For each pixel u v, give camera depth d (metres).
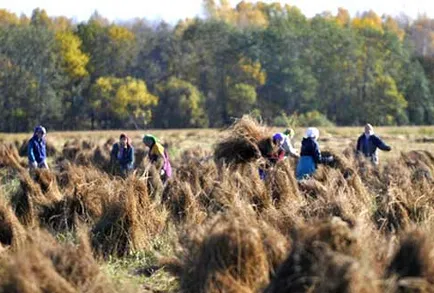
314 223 13.62
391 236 16.09
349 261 12.00
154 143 32.19
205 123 155.88
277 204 22.94
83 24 165.88
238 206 20.20
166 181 28.28
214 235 14.28
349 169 30.53
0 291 12.87
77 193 23.70
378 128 111.75
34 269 13.05
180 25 176.50
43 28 156.62
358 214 19.23
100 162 45.97
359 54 158.50
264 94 160.12
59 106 152.50
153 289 16.80
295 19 164.75
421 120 163.25
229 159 29.19
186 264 15.34
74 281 13.71
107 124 157.62
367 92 159.00
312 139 30.56
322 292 11.91
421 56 175.12
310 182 25.08
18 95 150.25
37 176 26.11
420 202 20.92
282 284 12.71
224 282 13.76
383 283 12.41
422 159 33.91
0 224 19.08
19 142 68.94
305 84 157.25
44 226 23.27
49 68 152.12
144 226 21.00
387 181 27.09
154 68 165.88
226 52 160.62
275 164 27.17
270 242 14.89
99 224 20.91
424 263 12.80
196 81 163.12
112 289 13.98
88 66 162.62
